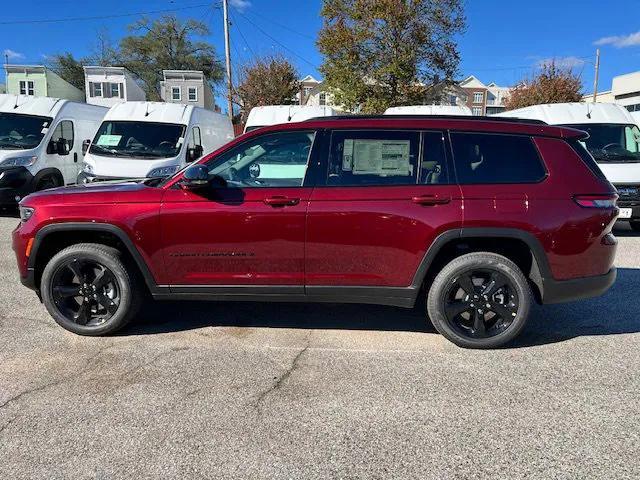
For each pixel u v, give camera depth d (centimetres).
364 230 392
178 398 329
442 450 276
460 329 410
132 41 5484
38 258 430
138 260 409
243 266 406
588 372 370
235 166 411
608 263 408
